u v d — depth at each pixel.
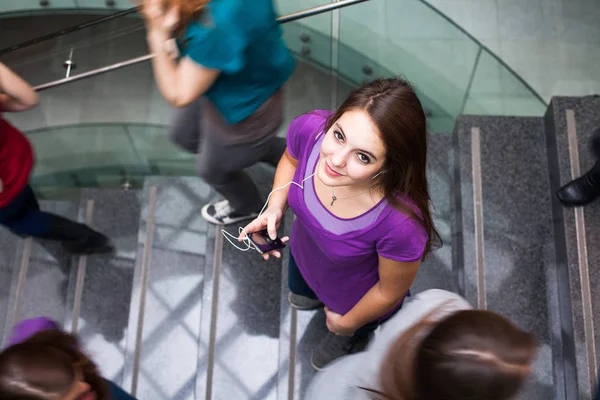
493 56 3.95
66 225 3.87
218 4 2.23
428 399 1.33
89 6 4.88
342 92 4.22
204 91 2.41
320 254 2.35
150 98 4.77
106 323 4.25
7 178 3.03
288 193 2.23
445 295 1.87
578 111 3.53
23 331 2.01
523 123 3.73
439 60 4.10
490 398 1.29
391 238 2.01
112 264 4.38
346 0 3.51
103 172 5.39
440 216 3.77
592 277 3.18
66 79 4.16
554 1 5.67
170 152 4.97
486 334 1.32
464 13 5.73
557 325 3.34
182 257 4.09
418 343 1.39
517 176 3.61
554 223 3.47
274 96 2.66
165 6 2.24
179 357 3.86
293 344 3.52
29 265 4.52
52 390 1.48
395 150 1.79
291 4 4.12
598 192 3.22
